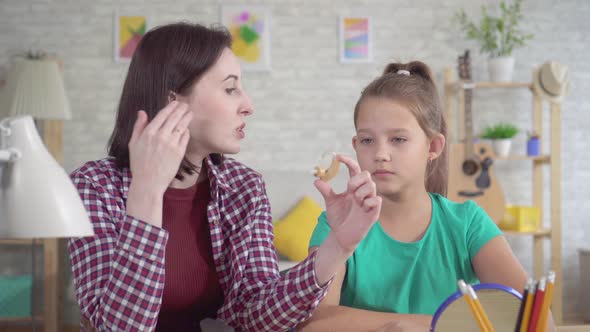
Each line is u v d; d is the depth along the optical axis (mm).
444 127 1363
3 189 647
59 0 4340
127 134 1246
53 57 4176
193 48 1193
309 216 3855
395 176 1176
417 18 4621
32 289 3686
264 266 1277
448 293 1251
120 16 4379
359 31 4570
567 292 4664
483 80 4641
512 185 4664
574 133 4719
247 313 1187
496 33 4645
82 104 4355
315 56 4555
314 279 1080
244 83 4504
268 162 4516
